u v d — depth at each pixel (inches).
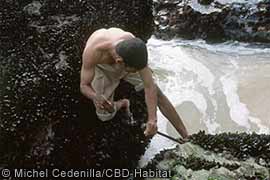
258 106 182.2
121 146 144.4
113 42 122.3
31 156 134.1
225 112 180.4
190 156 136.3
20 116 133.2
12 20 151.7
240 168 130.9
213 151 138.5
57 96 136.3
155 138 165.6
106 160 141.8
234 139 140.7
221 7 220.7
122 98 146.8
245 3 219.9
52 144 134.9
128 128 145.9
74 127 136.7
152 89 126.1
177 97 189.0
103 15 156.9
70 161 137.3
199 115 179.9
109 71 129.2
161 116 175.6
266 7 217.9
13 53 144.7
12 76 138.3
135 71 121.5
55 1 159.3
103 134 140.4
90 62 126.0
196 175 129.3
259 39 220.4
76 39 147.4
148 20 171.6
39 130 134.2
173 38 226.5
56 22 153.7
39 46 146.1
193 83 196.5
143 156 157.4
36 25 152.3
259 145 138.7
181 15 223.9
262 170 130.5
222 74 201.5
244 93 189.2
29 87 136.3
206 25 222.5
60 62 141.7
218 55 215.6
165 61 211.0
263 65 206.5
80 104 137.6
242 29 220.8
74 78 138.7
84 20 154.0
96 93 130.6
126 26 158.1
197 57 213.9
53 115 135.1
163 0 229.9
